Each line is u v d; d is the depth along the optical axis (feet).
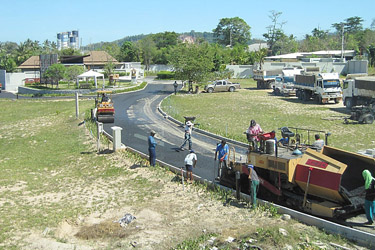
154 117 111.86
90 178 58.34
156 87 209.15
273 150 41.39
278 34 413.18
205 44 186.91
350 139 74.95
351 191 37.01
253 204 40.98
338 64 229.66
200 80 176.65
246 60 295.89
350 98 113.91
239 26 536.01
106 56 282.97
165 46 460.14
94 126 97.19
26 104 156.56
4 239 36.81
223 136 79.82
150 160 60.13
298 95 146.00
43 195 51.70
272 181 42.16
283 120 98.07
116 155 68.90
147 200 46.96
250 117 104.58
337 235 33.17
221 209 41.81
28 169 64.95
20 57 363.35
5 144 86.84
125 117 112.16
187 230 36.78
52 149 78.13
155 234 36.55
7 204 47.85
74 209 45.52
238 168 46.06
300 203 38.63
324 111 112.78
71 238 37.47
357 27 467.52
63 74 189.78
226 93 173.37
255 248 31.32
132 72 225.15
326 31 446.19
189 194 47.65
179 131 90.17
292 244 31.76
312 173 36.99
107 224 39.52
